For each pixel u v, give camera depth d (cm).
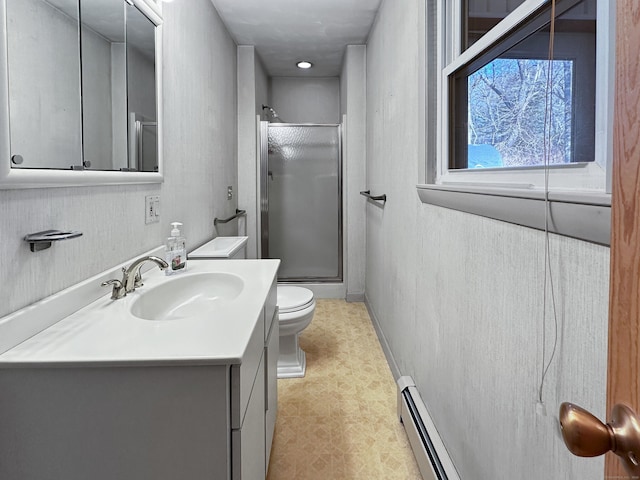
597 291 65
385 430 187
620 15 36
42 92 99
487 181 118
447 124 154
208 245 249
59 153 107
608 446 36
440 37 158
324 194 395
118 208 143
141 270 159
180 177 210
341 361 259
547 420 80
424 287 171
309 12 292
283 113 466
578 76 77
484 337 111
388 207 255
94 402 86
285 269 400
